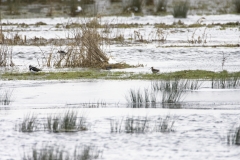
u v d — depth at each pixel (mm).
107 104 61906
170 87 69562
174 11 149375
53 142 47062
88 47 86875
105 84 72562
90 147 45531
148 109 59312
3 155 43594
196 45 104000
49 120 53312
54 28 130000
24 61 91688
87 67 86375
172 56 93000
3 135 49281
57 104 62156
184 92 67438
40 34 120625
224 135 48938
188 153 43938
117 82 73750
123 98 64688
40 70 81438
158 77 76312
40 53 96875
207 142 46875
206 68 83250
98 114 57062
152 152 44188
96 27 89375
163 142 46938
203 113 57031
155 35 119312
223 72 79188
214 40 111500
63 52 88750
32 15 153500
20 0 170500
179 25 134375
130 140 47531
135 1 158500
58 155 43188
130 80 74938
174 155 43438
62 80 76125
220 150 44750
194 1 173375
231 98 64062
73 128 51469
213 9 162125
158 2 165000
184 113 57156
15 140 47750
